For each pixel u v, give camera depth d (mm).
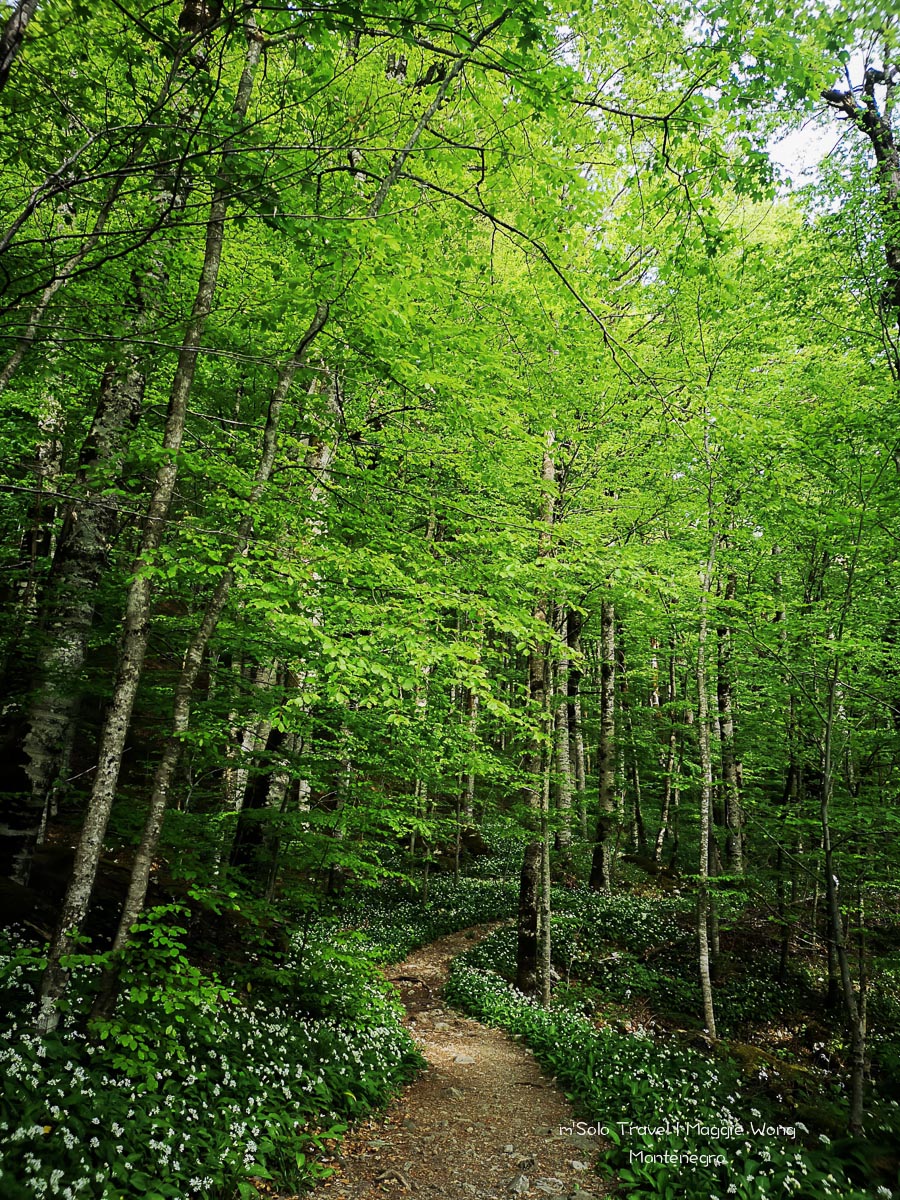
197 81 4594
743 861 15680
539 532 8172
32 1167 3682
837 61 5445
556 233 6758
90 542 8148
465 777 19969
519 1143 6672
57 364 6461
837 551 9945
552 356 8641
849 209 10141
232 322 7652
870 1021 12523
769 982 13555
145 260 6227
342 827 8477
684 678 18438
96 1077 4777
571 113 6547
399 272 5312
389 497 8406
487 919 16969
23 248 4945
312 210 5551
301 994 8328
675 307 11289
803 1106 8055
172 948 5293
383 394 9734
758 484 10352
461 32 4719
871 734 11336
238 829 9852
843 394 10273
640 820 24703
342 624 6445
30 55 4176
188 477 7469
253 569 6652
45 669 7812
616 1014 11711
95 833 5488
